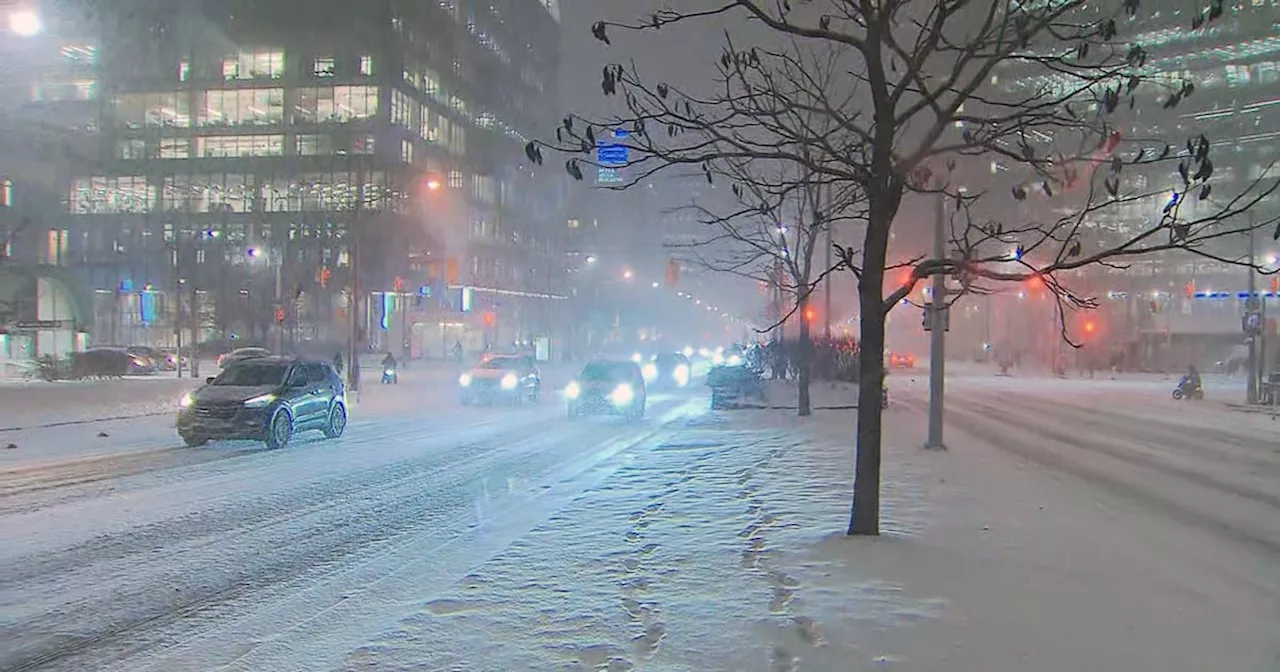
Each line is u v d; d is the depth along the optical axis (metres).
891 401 35.12
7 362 46.97
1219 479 15.09
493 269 94.50
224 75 80.88
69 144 77.38
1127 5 7.93
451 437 20.97
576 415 26.12
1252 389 36.62
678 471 14.16
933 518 10.09
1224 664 5.57
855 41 8.41
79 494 12.72
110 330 75.81
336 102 79.50
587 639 5.96
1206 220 8.02
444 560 8.91
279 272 57.88
